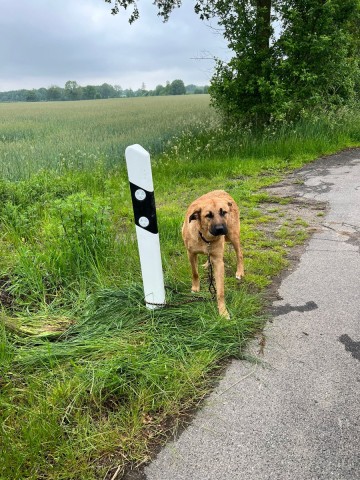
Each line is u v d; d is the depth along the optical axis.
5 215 3.40
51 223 3.16
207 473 1.31
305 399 1.59
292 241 3.12
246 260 2.80
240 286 2.48
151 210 1.94
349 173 5.05
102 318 2.12
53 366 1.79
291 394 1.62
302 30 6.48
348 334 1.98
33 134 10.53
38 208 3.68
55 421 1.45
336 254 2.86
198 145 6.96
